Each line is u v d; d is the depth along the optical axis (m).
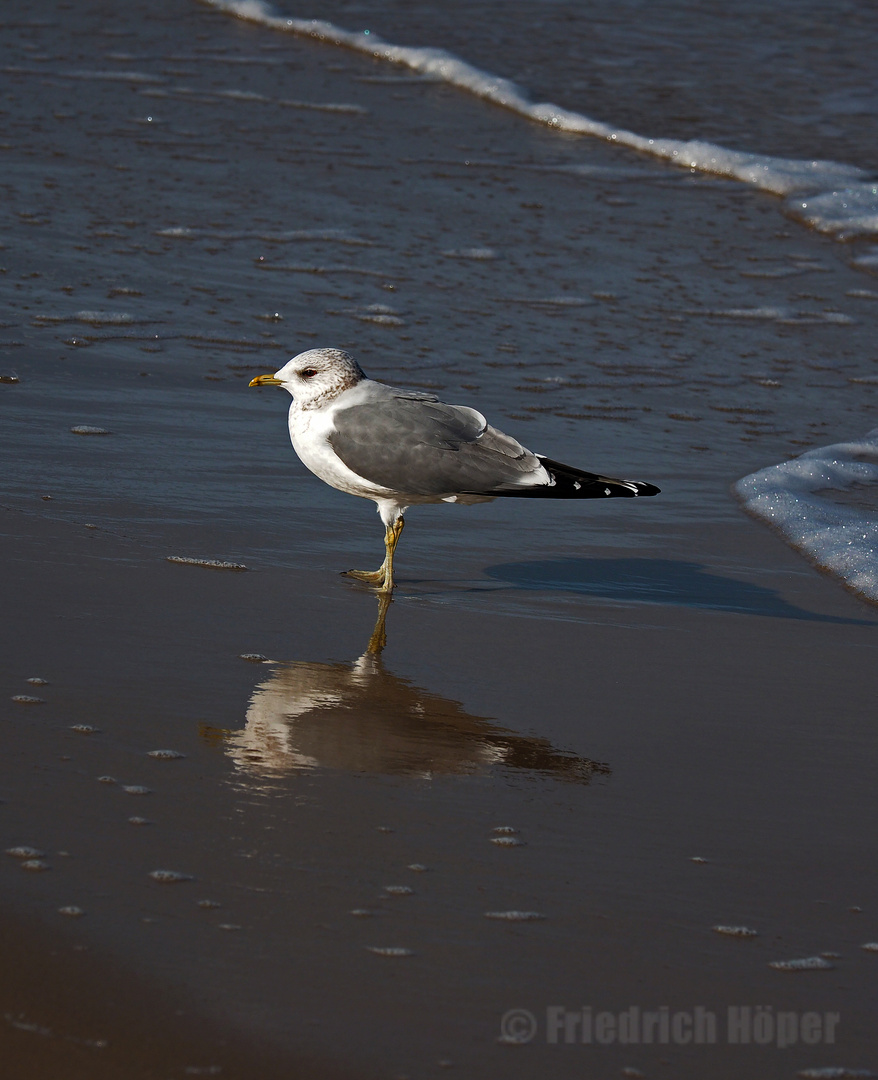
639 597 11.73
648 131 27.91
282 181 23.38
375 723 8.97
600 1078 5.92
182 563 11.32
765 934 7.03
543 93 29.88
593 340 18.19
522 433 15.01
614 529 13.23
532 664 10.19
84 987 6.08
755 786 8.57
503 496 11.19
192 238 20.36
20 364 15.45
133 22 33.09
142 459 13.45
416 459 11.02
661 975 6.63
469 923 6.86
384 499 11.34
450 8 36.00
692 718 9.48
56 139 24.25
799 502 13.86
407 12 35.38
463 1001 6.28
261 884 7.00
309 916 6.77
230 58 30.89
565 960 6.66
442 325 18.12
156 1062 5.68
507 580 11.88
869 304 20.45
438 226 22.08
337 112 27.86
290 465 13.77
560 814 8.02
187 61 30.33
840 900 7.39
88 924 6.52
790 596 12.02
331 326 17.69
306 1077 5.70
